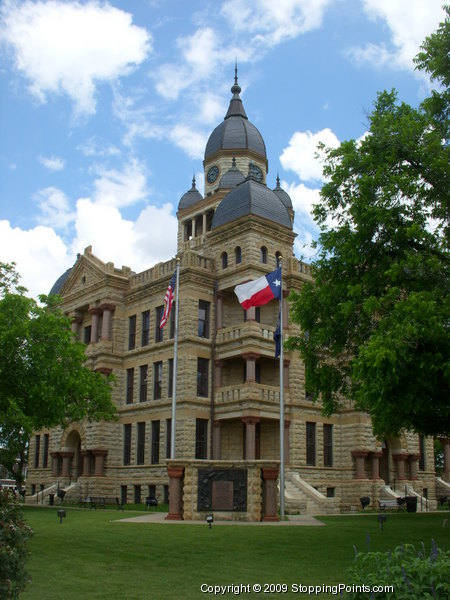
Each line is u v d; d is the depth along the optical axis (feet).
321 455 168.45
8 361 121.19
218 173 235.61
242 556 65.92
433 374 66.64
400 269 71.67
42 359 123.44
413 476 181.47
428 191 77.92
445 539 79.97
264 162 239.91
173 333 173.06
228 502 104.37
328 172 84.79
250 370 159.74
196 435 162.61
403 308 66.85
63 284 212.02
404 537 82.23
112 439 181.37
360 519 115.14
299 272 173.78
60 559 62.34
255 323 163.02
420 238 73.51
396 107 85.92
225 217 176.24
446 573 33.47
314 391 92.48
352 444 170.40
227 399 163.02
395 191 75.72
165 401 169.37
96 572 56.13
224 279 172.45
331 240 83.61
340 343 84.23
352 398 94.27
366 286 78.54
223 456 167.32
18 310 126.41
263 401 158.61
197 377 165.89
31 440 214.07
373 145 80.69
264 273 168.76
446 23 77.92
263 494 106.42
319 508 143.13
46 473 203.31
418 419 84.69
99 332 193.98
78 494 178.09
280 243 175.11
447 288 71.20
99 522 98.84
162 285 179.42
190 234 239.09
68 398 146.10
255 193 174.19
